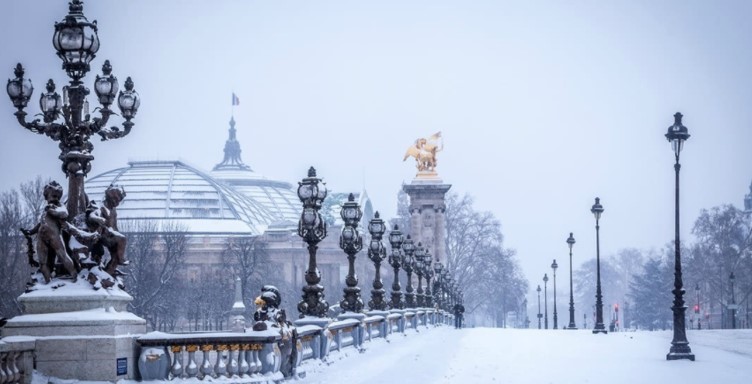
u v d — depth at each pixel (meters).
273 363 32.75
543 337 78.25
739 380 38.16
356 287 54.91
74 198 30.27
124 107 31.52
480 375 38.84
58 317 28.64
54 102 30.72
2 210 121.69
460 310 130.12
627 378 38.28
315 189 45.16
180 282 189.50
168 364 30.03
